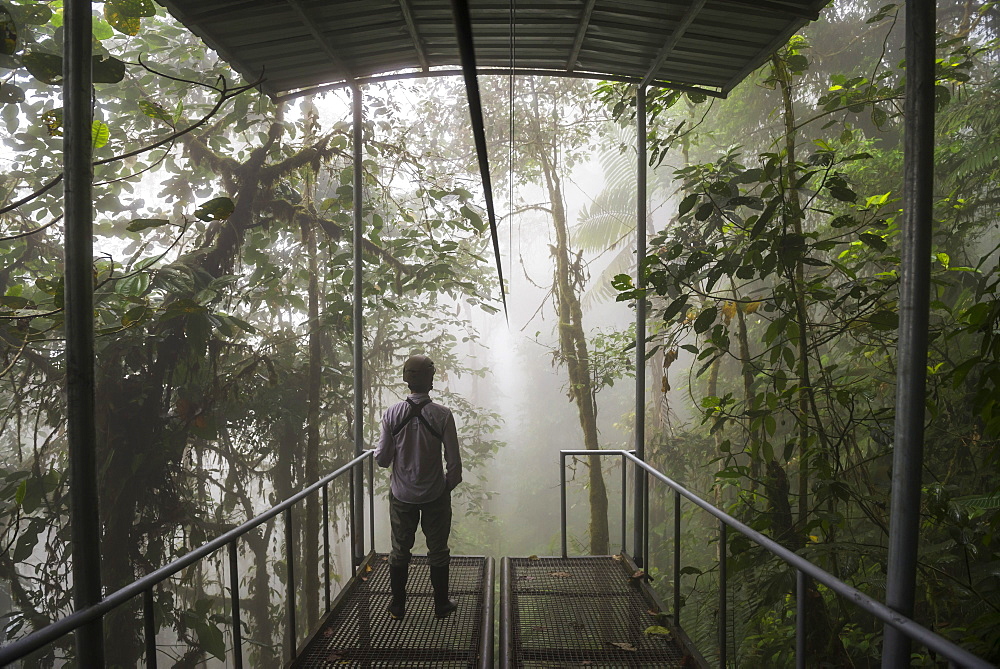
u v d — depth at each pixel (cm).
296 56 445
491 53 464
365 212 959
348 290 930
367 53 452
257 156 816
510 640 392
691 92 506
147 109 366
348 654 394
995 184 673
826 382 498
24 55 325
